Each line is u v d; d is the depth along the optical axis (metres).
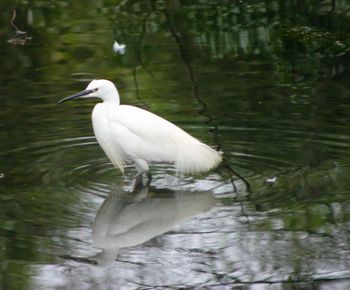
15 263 7.23
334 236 7.85
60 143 11.45
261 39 18.08
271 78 15.16
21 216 8.41
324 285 6.81
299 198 9.01
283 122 12.31
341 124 12.08
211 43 17.84
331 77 15.09
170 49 17.44
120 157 10.59
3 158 10.61
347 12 19.75
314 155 10.65
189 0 21.97
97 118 10.22
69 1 22.06
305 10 20.17
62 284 6.87
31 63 16.22
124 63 16.38
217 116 12.77
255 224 8.24
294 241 7.76
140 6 21.53
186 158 10.00
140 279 7.02
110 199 9.14
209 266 7.28
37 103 13.48
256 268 7.21
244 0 21.36
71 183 9.69
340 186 9.35
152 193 9.52
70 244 7.71
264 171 10.09
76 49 17.42
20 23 19.66
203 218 8.49
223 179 9.93
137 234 8.06
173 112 12.98
